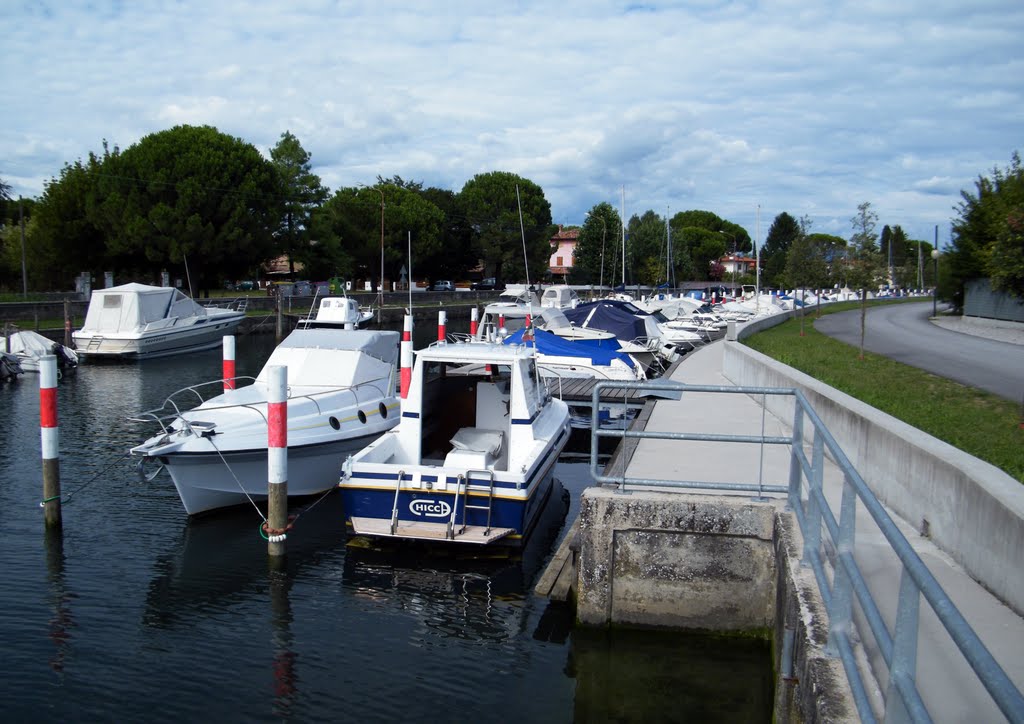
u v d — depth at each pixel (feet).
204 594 29.60
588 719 21.68
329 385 43.78
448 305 198.70
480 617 27.86
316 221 195.62
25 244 167.02
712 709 22.09
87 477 43.98
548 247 252.01
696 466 30.76
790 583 18.01
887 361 63.82
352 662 24.77
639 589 25.14
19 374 84.12
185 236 149.69
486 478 30.55
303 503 40.06
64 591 29.58
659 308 136.67
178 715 21.80
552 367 72.49
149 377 89.10
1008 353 72.54
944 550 19.52
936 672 13.26
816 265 122.01
